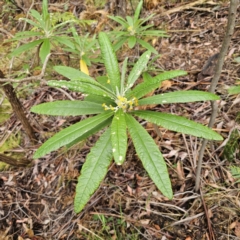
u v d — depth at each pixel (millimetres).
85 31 873
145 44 571
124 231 488
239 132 503
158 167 265
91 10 931
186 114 585
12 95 543
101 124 315
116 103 310
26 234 557
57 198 581
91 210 528
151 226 479
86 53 606
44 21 542
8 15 1029
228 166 494
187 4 840
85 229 514
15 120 721
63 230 533
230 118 544
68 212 553
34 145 662
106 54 326
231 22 254
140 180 533
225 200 464
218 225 446
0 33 982
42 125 689
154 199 503
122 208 513
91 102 320
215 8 800
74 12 976
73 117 684
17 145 678
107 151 285
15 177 638
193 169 506
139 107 576
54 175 611
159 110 605
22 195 611
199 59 693
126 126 282
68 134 281
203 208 466
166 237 461
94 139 618
